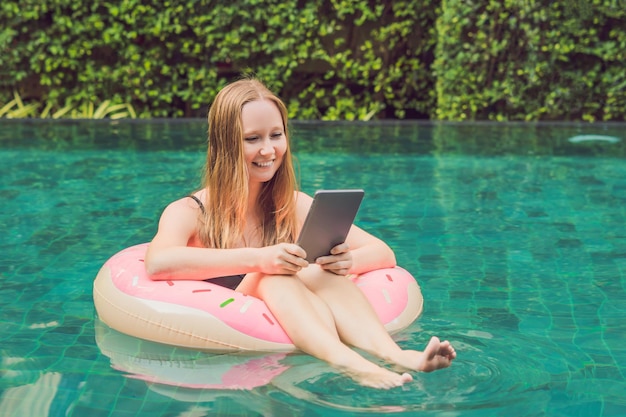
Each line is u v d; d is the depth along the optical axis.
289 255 2.77
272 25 8.70
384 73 9.06
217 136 3.02
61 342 2.82
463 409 2.22
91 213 4.83
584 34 8.34
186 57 9.06
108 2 8.69
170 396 2.32
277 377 2.45
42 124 8.20
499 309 3.20
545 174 6.05
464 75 8.63
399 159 6.61
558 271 3.74
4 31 8.72
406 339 2.86
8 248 4.09
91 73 8.91
